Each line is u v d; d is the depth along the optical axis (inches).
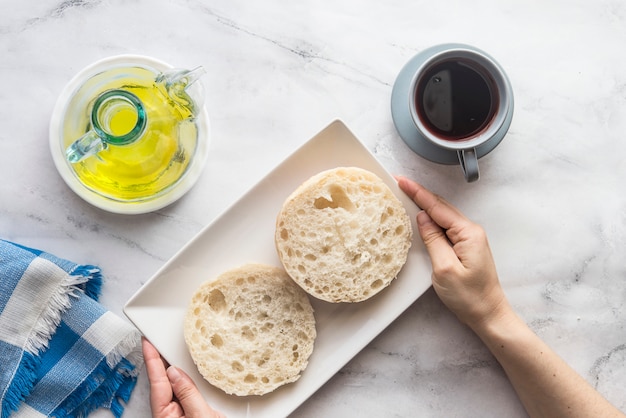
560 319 44.8
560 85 44.7
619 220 44.6
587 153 44.7
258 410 42.0
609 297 44.6
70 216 43.3
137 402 43.7
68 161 37.7
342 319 42.7
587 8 44.7
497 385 44.7
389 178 41.7
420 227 41.7
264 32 43.8
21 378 41.7
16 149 42.9
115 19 43.3
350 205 41.4
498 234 44.5
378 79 44.1
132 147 37.7
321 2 43.9
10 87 42.9
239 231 42.1
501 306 41.7
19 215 43.1
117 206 41.4
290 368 41.6
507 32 44.5
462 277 40.5
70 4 43.1
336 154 41.7
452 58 39.1
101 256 43.4
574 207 44.8
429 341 44.6
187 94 36.9
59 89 43.1
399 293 42.4
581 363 44.7
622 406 44.7
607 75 44.6
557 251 44.7
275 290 41.6
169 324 41.7
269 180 41.6
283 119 43.8
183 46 43.6
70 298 42.1
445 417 44.4
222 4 43.6
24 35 43.0
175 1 43.4
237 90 43.7
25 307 41.6
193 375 41.9
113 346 42.3
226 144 43.6
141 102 36.2
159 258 43.5
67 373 42.5
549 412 41.5
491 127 39.0
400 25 44.1
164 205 41.7
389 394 44.4
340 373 44.4
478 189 44.4
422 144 41.9
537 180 44.6
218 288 41.2
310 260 40.8
